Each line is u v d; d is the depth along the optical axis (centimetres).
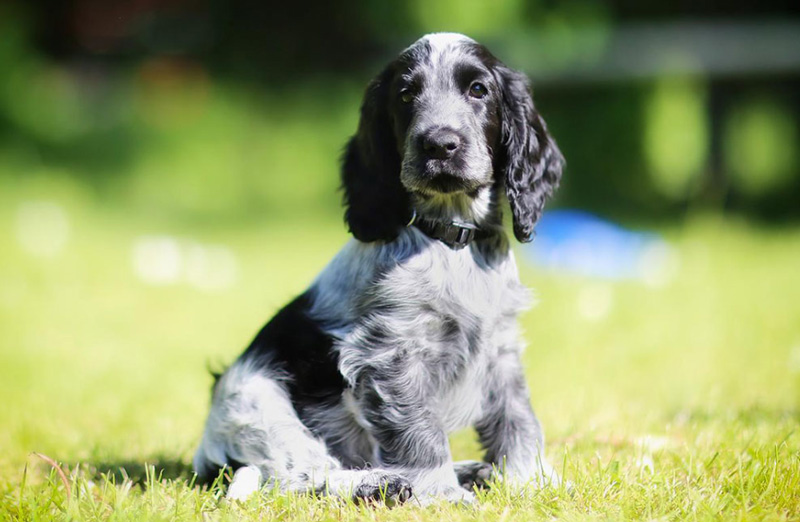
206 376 1063
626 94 2448
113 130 2650
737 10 2694
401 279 577
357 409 578
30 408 883
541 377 1016
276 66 2936
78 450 733
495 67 627
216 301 1529
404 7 2661
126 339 1280
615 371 1034
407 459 566
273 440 581
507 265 611
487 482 571
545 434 746
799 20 2617
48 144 2547
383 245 596
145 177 2538
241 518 520
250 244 2053
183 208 2459
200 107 2788
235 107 2775
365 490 541
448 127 573
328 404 590
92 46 3125
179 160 2589
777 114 2489
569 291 1482
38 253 1767
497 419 603
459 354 583
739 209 2458
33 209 2097
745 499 518
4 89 2544
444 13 2606
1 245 1786
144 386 1017
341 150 659
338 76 2883
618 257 1744
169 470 662
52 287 1566
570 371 1038
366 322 579
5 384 1013
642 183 2441
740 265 1759
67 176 2425
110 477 638
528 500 532
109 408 905
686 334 1191
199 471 628
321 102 2780
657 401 886
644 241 1878
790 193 2462
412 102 598
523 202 624
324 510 529
